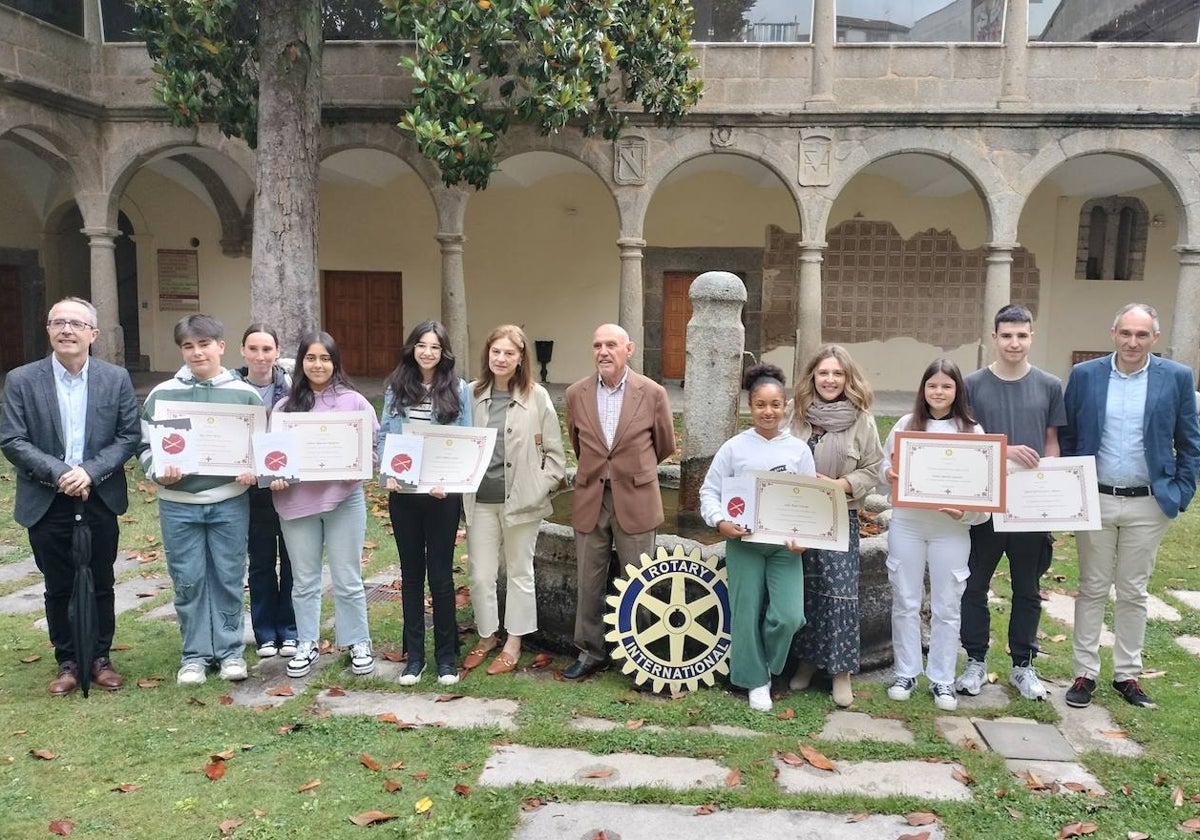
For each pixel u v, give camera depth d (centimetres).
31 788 323
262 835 296
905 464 380
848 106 1256
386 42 1280
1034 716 391
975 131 1246
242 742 361
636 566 420
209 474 404
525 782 330
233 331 1761
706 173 1659
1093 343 1667
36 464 389
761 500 380
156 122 1309
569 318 1730
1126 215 1655
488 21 959
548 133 1093
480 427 422
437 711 393
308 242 974
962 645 452
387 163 1595
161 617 517
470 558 444
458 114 1006
